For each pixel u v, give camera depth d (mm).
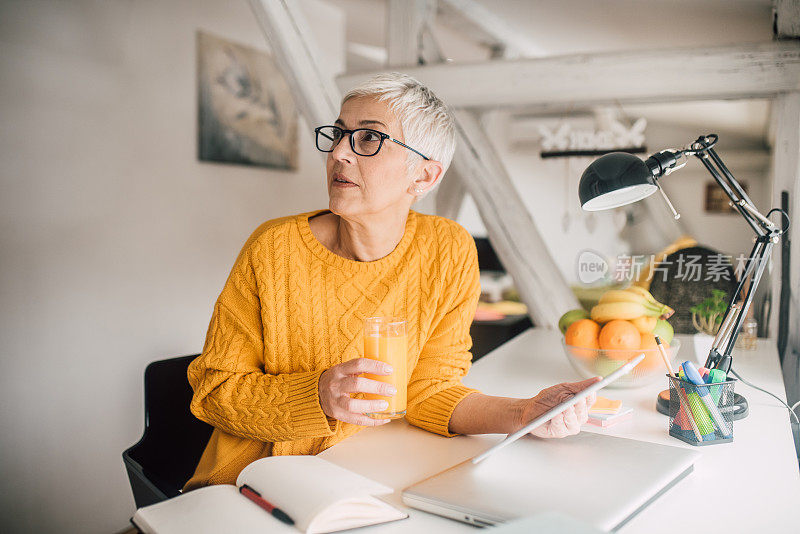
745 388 1359
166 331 2715
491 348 2682
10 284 2090
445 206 2719
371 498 744
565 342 1353
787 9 1770
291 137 3379
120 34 2416
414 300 1200
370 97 1075
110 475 2488
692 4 2324
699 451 999
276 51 1974
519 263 2141
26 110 2104
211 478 1080
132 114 2484
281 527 705
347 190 1075
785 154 1771
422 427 1117
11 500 2137
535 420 896
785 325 1796
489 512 719
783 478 892
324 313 1147
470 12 3383
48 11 2154
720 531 734
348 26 4254
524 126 7418
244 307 1127
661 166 1161
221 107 2895
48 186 2191
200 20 2770
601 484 797
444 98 2109
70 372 2314
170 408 1315
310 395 952
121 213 2469
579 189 1202
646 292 1325
